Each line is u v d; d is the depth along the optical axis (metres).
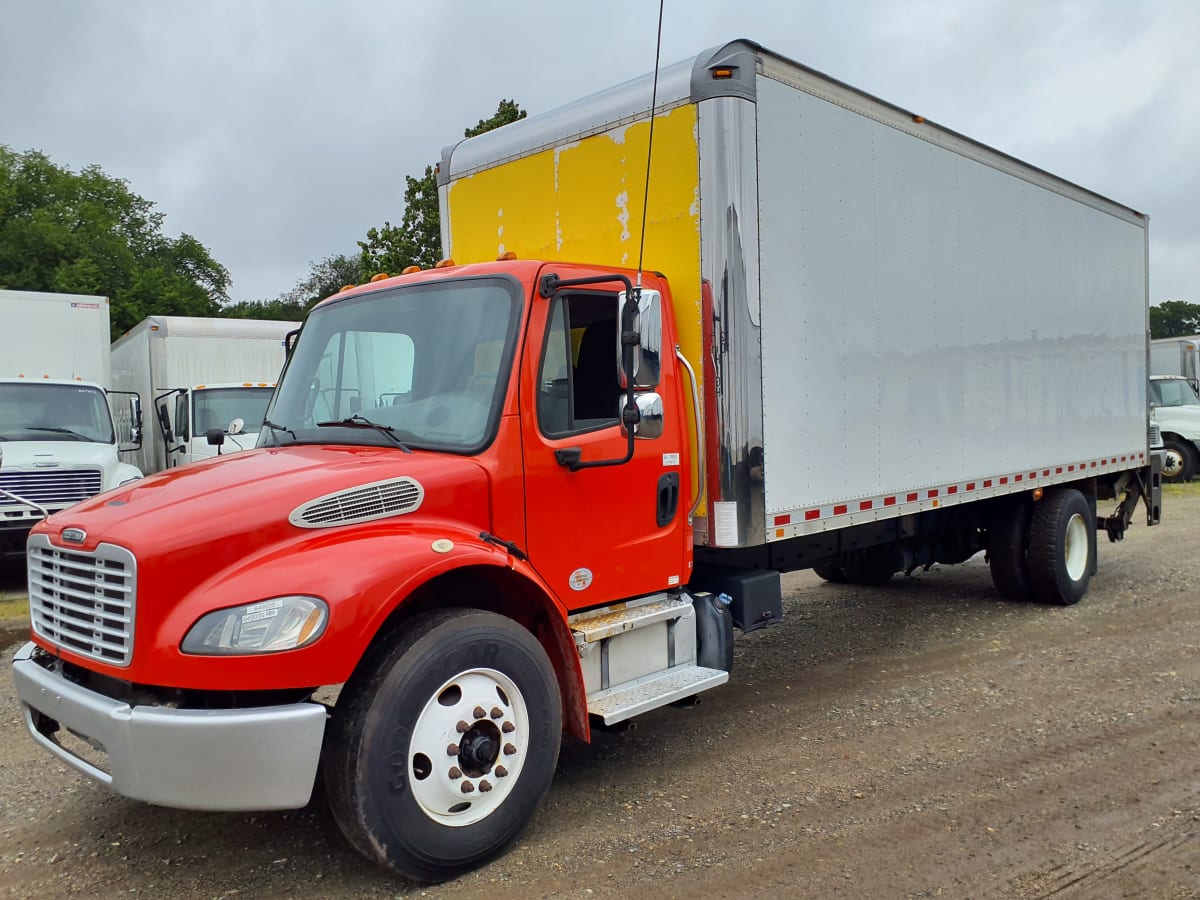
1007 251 7.33
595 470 4.30
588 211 5.29
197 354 14.57
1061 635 7.31
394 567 3.35
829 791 4.36
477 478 3.84
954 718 5.39
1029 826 3.90
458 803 3.53
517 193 5.70
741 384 4.74
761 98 4.86
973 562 11.07
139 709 3.17
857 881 3.46
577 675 4.04
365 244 19.45
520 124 5.72
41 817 4.24
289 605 3.18
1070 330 8.32
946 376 6.54
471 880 3.56
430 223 18.86
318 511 3.43
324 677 3.17
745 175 4.73
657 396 3.96
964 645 7.13
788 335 5.06
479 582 4.05
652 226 4.96
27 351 12.40
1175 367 23.73
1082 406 8.55
